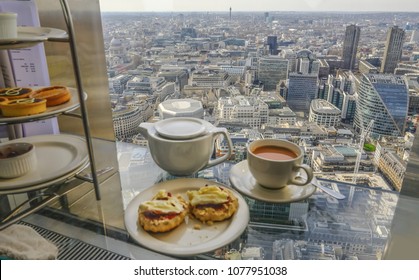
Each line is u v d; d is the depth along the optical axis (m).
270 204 0.44
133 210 0.41
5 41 0.34
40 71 0.49
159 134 0.46
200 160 0.47
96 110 0.60
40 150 0.47
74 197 0.47
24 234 0.39
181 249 0.35
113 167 0.55
